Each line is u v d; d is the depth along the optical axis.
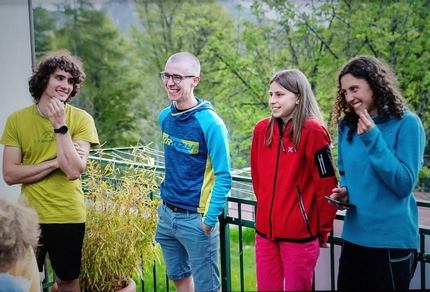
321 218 1.96
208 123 2.09
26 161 2.25
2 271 1.59
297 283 1.99
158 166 2.74
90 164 2.69
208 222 2.10
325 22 9.02
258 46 9.45
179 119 2.16
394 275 1.81
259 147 2.07
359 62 1.79
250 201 2.35
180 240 2.23
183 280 2.40
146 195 2.67
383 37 8.70
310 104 1.95
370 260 1.84
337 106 1.94
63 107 2.12
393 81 1.79
